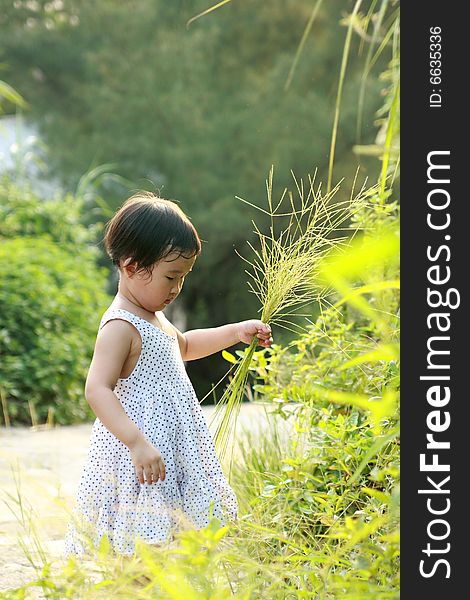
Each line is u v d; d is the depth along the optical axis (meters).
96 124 15.30
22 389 6.76
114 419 2.71
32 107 15.76
